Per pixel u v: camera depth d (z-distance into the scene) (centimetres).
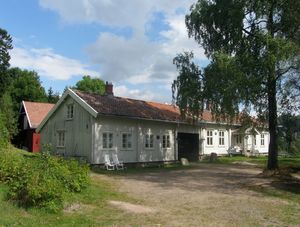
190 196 1546
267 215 1211
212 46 2405
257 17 2266
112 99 3133
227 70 2044
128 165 2897
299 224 1101
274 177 2238
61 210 1149
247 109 2228
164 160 3256
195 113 2553
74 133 2850
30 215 1052
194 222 1085
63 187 1323
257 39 2166
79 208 1210
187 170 2708
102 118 2725
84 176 1509
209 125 3934
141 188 1750
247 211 1264
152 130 3152
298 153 4391
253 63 2095
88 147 2695
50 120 3112
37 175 1216
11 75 5250
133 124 2975
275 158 2416
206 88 2325
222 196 1563
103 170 2538
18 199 1162
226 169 2820
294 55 2055
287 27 2205
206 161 3634
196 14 2444
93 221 1053
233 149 4347
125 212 1195
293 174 2453
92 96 2967
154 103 3678
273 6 2227
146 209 1257
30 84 6134
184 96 2455
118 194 1542
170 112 3522
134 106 3175
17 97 5991
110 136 2778
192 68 2502
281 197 1589
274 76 2145
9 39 4962
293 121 2517
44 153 1448
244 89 2056
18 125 4672
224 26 2334
